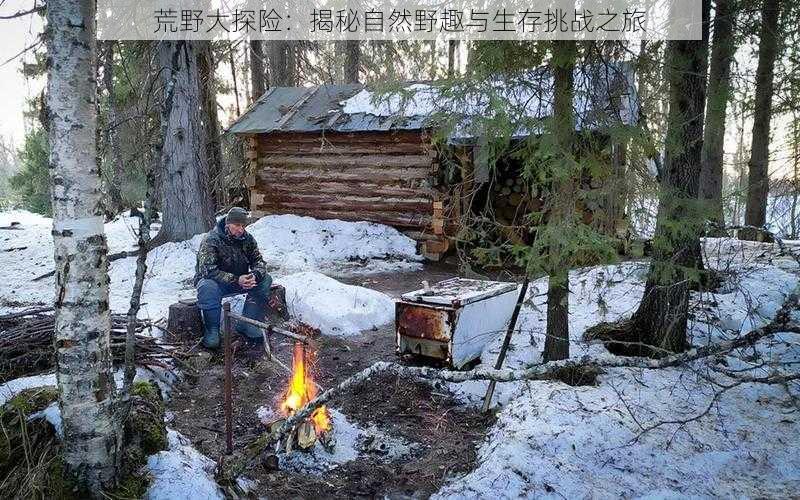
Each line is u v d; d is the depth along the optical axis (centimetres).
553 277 413
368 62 1692
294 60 1772
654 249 461
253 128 1204
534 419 377
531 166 412
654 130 430
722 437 361
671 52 446
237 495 310
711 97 450
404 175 1136
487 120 418
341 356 567
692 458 338
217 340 553
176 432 372
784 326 372
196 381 497
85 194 269
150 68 795
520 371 358
